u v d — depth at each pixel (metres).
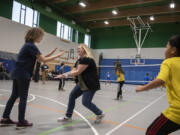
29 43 2.30
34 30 2.37
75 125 2.65
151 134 1.28
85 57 2.63
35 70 11.94
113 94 7.62
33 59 2.34
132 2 13.81
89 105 2.71
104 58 22.28
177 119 1.17
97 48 23.03
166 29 18.66
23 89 2.27
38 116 3.03
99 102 5.10
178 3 14.30
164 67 1.25
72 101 2.84
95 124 2.76
